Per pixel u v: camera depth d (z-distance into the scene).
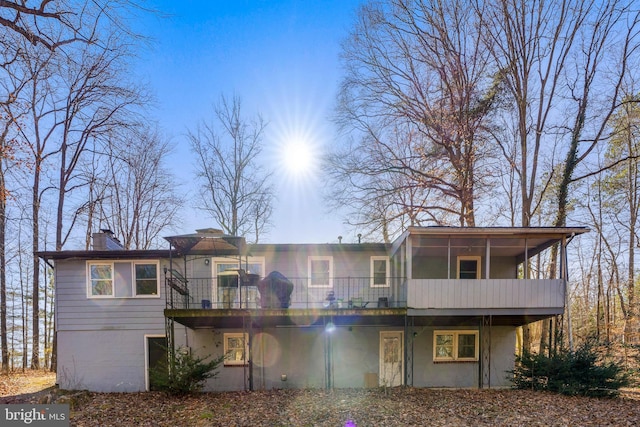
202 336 11.77
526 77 15.98
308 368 11.86
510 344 12.25
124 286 11.71
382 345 12.09
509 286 10.33
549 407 8.32
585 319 21.95
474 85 16.22
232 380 11.65
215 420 7.77
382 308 10.24
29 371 16.55
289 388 11.39
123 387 11.34
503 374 12.05
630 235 19.20
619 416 7.56
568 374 9.98
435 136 16.89
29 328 21.08
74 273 11.70
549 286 10.34
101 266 11.79
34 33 7.56
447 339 12.24
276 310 10.09
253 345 11.80
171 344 10.43
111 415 8.32
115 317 11.60
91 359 11.45
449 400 9.21
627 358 15.04
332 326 11.28
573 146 15.41
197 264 11.91
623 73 14.89
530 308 10.27
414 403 8.93
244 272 11.12
